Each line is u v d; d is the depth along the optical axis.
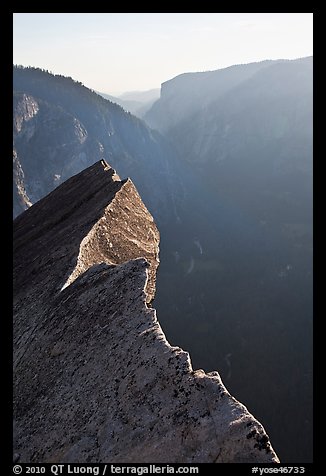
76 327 19.78
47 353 19.56
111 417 14.60
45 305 23.31
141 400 14.45
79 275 24.70
